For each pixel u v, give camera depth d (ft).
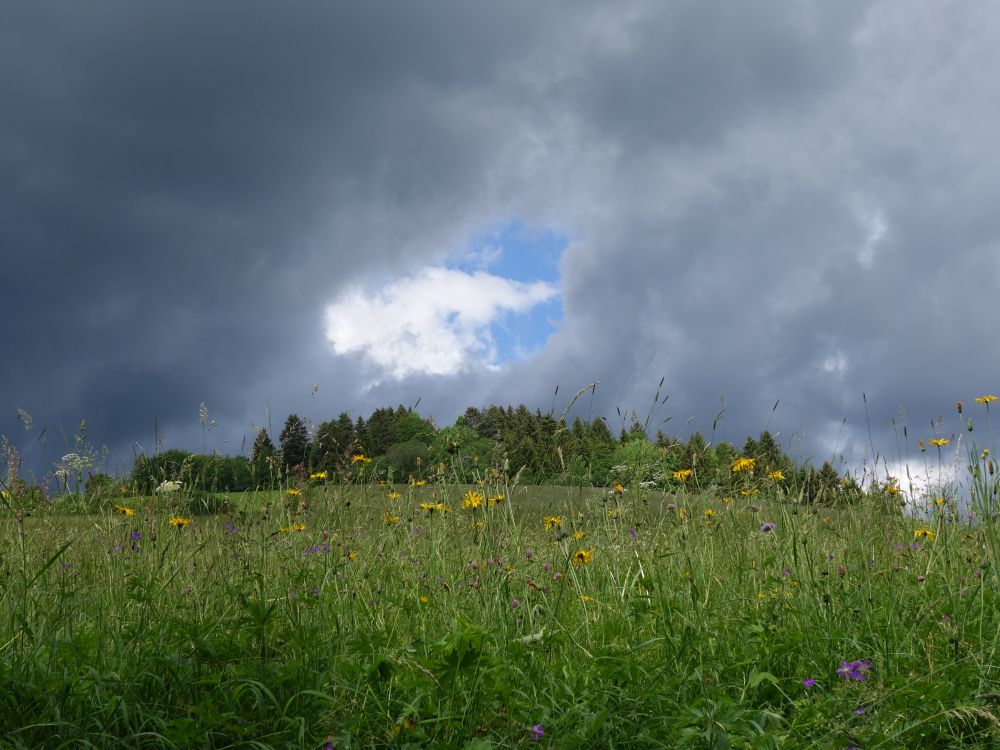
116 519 13.76
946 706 7.95
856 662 8.52
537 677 9.27
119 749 7.57
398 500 15.55
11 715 7.70
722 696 8.25
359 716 7.89
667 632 9.95
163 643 9.38
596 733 7.90
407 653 9.62
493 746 7.52
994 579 11.14
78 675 8.45
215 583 11.61
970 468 12.48
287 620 10.12
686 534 12.60
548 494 14.14
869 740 7.57
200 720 7.56
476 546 13.48
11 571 10.87
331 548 13.01
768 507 13.91
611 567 12.86
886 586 11.84
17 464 12.60
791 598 11.94
